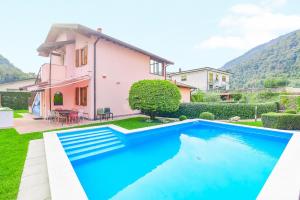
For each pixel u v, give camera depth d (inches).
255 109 732.0
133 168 303.6
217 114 781.3
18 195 178.9
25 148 329.1
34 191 186.2
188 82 1834.4
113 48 778.8
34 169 239.9
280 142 458.0
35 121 657.0
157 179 262.7
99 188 239.6
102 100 732.7
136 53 892.6
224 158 350.6
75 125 568.1
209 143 458.3
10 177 216.7
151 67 1008.2
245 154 374.3
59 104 760.3
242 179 261.9
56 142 324.5
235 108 780.6
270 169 298.7
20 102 1250.6
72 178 190.1
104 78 740.7
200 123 668.1
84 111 735.7
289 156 253.6
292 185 173.8
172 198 215.0
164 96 663.1
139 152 386.3
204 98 1327.5
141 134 460.4
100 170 295.1
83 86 740.7
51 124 585.9
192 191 229.8
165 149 406.6
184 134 553.0
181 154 375.2
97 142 394.0
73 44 796.6
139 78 909.2
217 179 261.4
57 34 872.9
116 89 790.5
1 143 361.4
